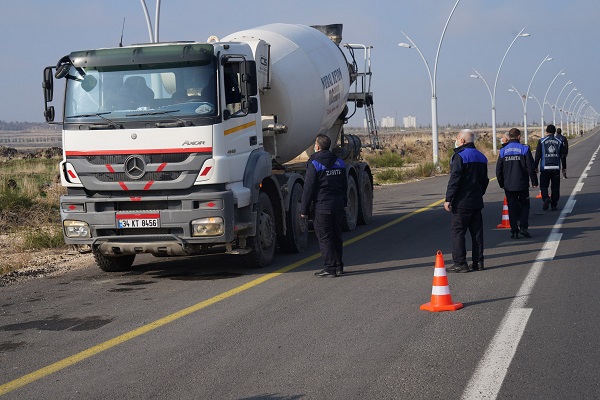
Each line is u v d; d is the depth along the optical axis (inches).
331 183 410.6
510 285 366.0
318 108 570.9
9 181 954.1
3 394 223.3
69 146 411.8
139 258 530.6
